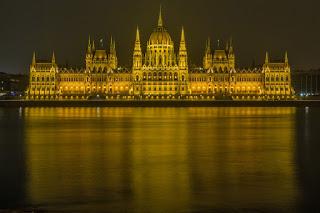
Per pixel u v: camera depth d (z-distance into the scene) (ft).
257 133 517.96
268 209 229.45
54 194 251.60
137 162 329.93
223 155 359.66
